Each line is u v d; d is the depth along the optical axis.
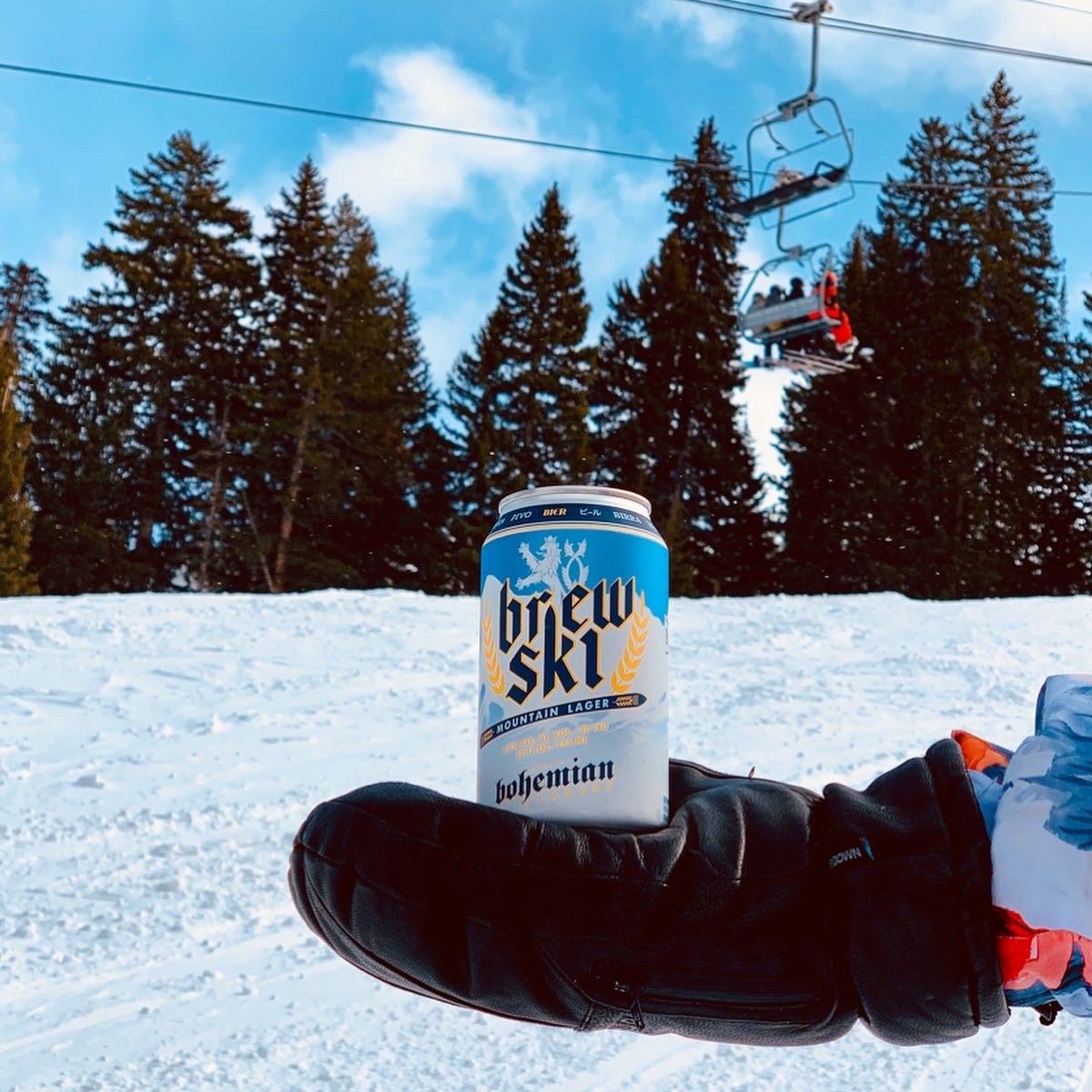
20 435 39.25
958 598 41.16
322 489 41.75
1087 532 45.34
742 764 7.96
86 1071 3.76
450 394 44.66
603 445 45.09
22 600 13.77
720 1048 3.91
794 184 21.42
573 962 0.79
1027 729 9.23
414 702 9.92
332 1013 4.21
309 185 49.56
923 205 50.91
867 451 43.72
